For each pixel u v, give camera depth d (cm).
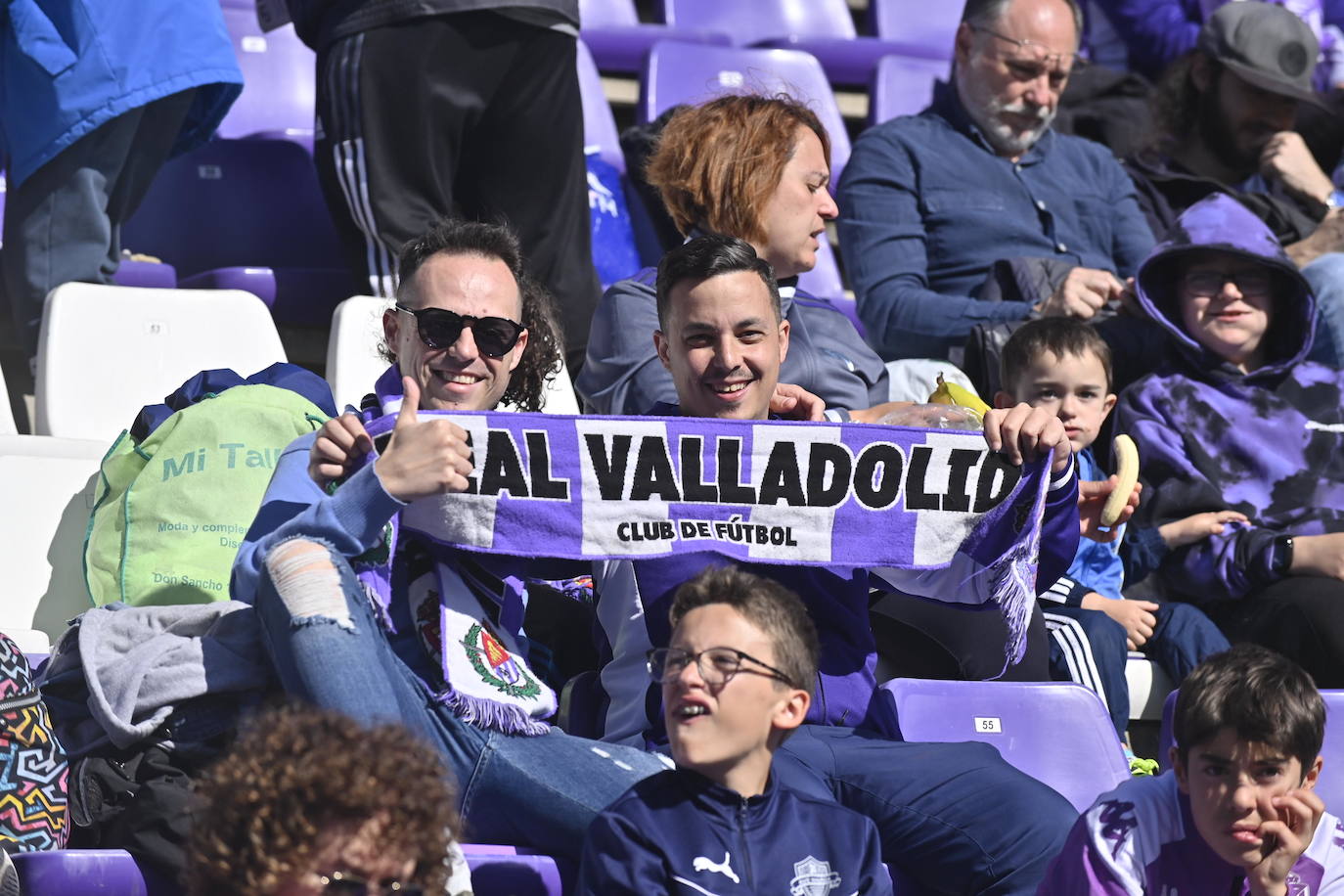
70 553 1530
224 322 1839
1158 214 2361
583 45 2725
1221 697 1130
